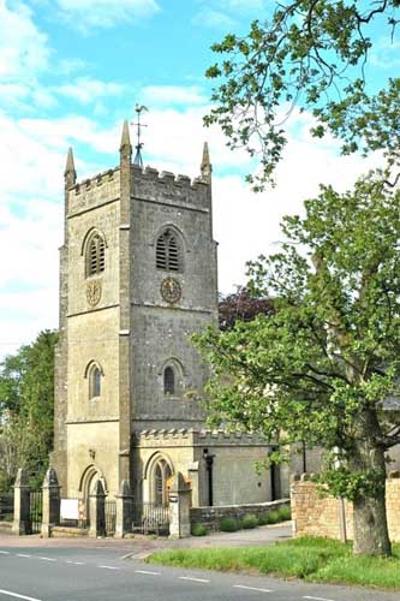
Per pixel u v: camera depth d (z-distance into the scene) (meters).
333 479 22.30
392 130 18.06
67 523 45.34
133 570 23.69
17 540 41.22
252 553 23.66
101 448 52.06
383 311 21.22
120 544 36.81
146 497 48.44
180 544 35.16
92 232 55.47
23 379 91.06
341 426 22.42
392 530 28.45
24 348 95.31
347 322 21.89
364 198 22.62
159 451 47.84
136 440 49.97
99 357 53.38
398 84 17.09
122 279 52.34
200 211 57.00
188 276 55.62
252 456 47.88
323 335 22.72
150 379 52.28
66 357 56.25
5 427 68.75
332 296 21.84
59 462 55.03
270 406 22.31
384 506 23.02
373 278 21.34
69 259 57.09
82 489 53.12
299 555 22.75
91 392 53.84
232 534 39.31
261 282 23.70
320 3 13.39
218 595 17.72
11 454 63.97
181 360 54.03
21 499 45.69
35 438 67.00
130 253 52.78
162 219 54.78
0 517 50.09
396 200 21.94
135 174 53.88
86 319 54.94
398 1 13.08
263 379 22.30
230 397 22.41
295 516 31.06
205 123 14.77
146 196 54.22
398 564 21.00
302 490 30.95
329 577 20.31
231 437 47.03
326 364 22.66
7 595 18.20
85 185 56.50
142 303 52.88
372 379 20.61
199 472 45.12
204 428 50.06
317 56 13.88
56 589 19.25
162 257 54.56
